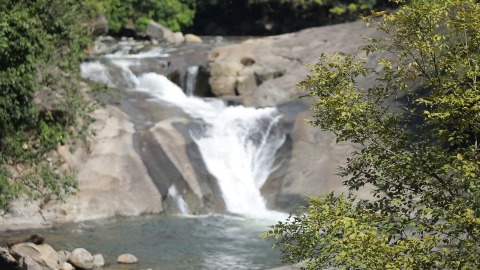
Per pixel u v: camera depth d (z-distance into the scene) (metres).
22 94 17.41
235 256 19.86
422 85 10.28
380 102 10.30
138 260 19.44
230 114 28.61
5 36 16.92
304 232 9.59
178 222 23.52
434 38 9.44
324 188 24.73
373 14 10.12
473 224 8.55
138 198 24.22
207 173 26.03
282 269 15.93
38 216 22.34
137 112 27.22
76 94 21.66
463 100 8.96
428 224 9.04
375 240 8.66
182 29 47.38
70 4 20.09
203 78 31.48
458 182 9.38
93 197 23.53
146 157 25.27
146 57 31.97
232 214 24.95
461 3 9.73
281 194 25.48
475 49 9.87
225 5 49.16
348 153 25.78
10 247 19.20
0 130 17.44
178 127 26.72
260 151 27.30
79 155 24.16
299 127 27.25
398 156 9.52
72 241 20.95
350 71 10.32
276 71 31.34
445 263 8.54
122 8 42.06
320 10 48.75
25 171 20.08
